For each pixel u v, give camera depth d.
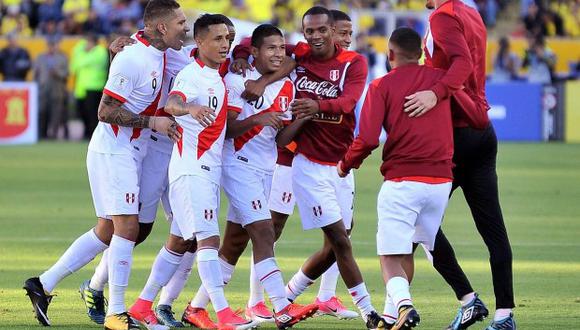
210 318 30.31
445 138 26.20
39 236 45.50
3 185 65.56
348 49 31.00
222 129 27.59
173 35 28.03
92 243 28.98
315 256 30.20
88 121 102.25
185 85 27.12
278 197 31.38
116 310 27.69
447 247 27.53
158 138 29.25
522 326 28.55
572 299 32.66
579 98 100.81
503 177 70.88
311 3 117.56
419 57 26.69
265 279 28.19
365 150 26.28
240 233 29.56
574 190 64.06
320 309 30.88
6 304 31.47
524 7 124.50
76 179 69.12
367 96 26.53
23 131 99.81
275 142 29.23
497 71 108.62
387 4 120.25
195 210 27.31
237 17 120.25
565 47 116.56
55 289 34.25
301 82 29.75
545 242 44.97
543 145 96.38
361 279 29.16
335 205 29.44
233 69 28.61
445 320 29.59
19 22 115.38
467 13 27.31
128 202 27.92
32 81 107.06
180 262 28.78
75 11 116.81
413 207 26.11
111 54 28.23
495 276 27.38
